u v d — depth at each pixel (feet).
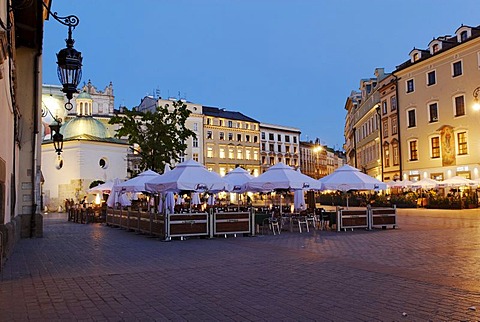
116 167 156.04
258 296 24.98
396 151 165.58
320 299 24.03
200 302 23.79
